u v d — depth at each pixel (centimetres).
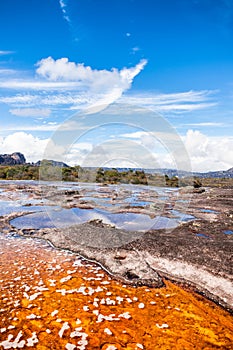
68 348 369
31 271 597
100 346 373
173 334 398
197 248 748
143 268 616
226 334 401
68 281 554
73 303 473
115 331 402
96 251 719
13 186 2047
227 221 1100
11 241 809
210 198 1716
